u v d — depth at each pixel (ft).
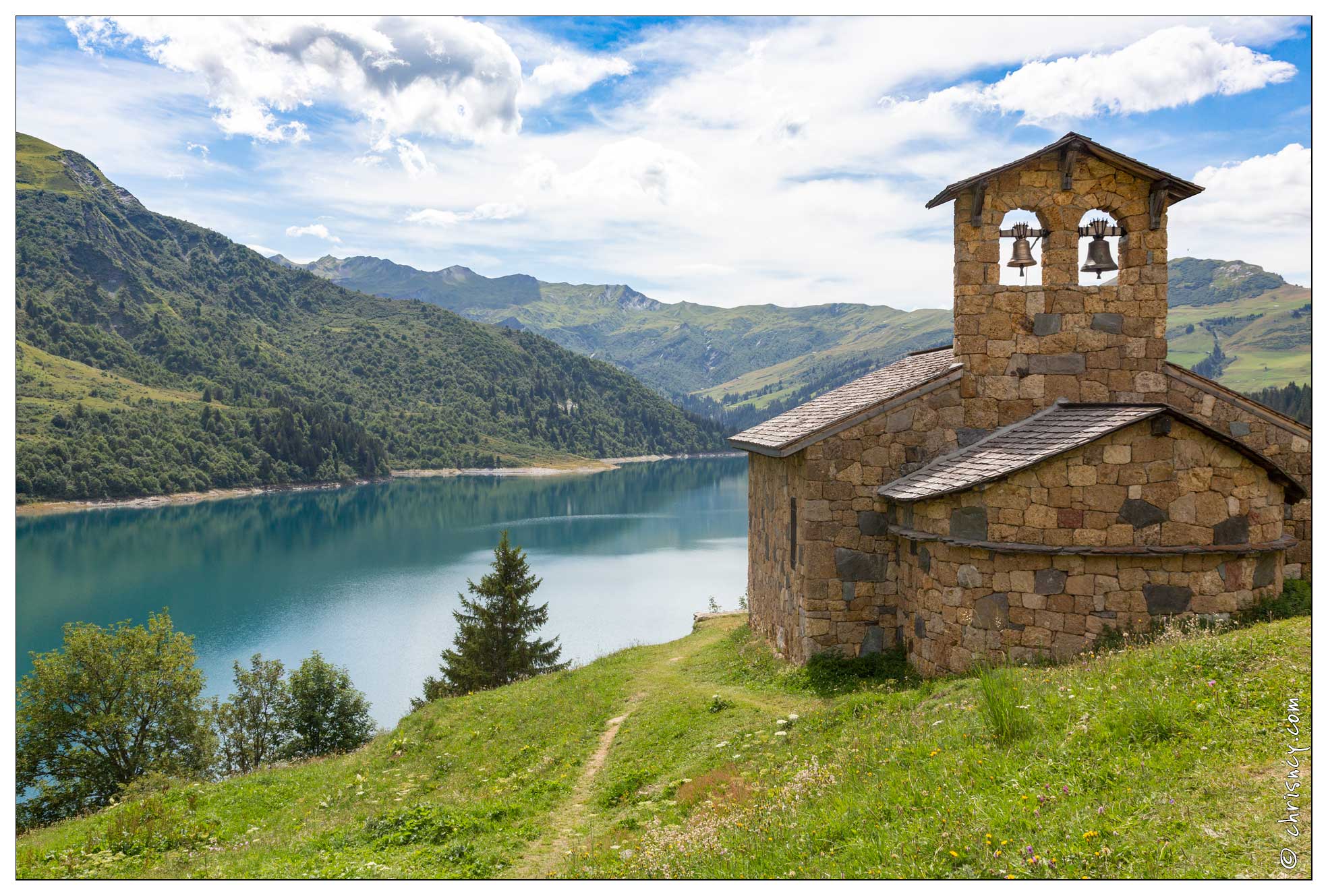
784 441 56.95
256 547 418.10
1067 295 54.24
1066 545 45.11
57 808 125.49
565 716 58.90
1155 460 45.27
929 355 67.46
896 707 39.40
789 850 26.76
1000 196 54.13
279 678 178.29
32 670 215.92
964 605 47.29
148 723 135.85
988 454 49.60
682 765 42.06
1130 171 53.47
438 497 625.82
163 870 38.34
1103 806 23.91
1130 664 33.88
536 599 287.28
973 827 24.54
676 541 419.54
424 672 221.66
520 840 36.55
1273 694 28.30
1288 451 54.60
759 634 72.28
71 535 435.94
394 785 52.95
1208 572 44.73
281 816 50.16
